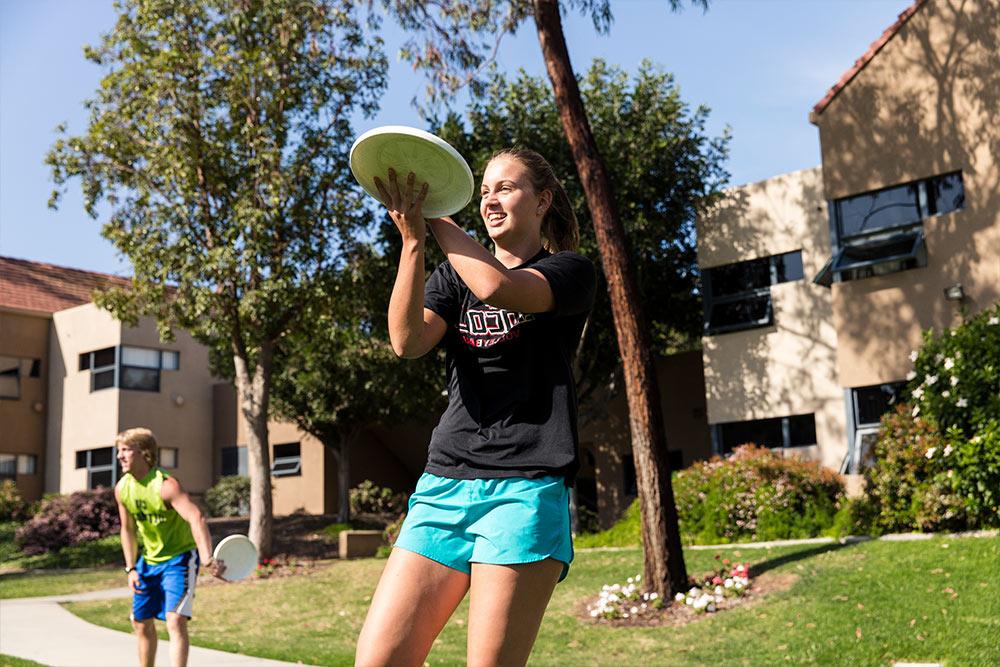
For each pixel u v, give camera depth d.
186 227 16.34
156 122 16.06
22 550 23.75
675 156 20.91
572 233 2.91
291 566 16.62
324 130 16.91
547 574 2.40
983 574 9.55
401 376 23.08
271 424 31.22
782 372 19.11
